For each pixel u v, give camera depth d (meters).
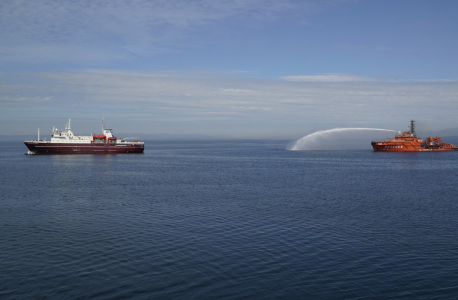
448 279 26.53
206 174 100.25
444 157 176.00
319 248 33.22
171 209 50.56
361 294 24.39
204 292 24.64
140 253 31.88
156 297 24.00
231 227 40.53
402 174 99.81
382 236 37.00
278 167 124.25
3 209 50.47
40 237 36.75
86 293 24.47
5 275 27.19
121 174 99.50
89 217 45.53
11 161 146.75
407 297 24.00
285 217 45.47
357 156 188.00
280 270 28.16
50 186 74.38
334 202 56.03
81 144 192.25
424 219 44.34
